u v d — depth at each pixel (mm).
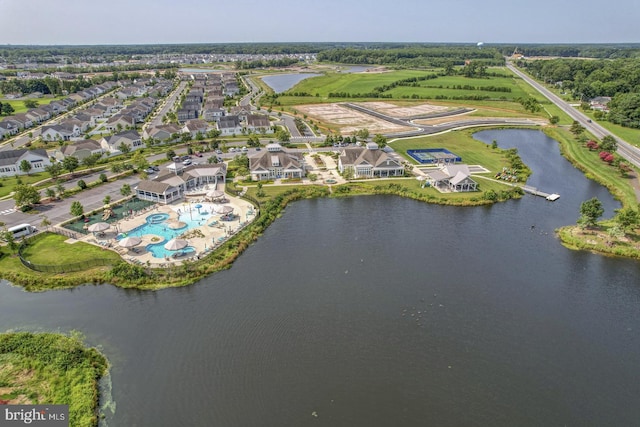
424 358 54094
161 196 101438
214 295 67000
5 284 69500
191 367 52156
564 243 84750
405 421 45031
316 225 92875
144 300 65812
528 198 109375
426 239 86375
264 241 85438
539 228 91688
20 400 46406
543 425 44781
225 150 149500
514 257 79375
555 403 47562
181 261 75188
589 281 71812
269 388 49094
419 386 49750
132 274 70312
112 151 148250
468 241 85500
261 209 98500
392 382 50281
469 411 46406
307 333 58375
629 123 186500
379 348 55750
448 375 51406
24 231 83250
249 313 62531
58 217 92500
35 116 196250
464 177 110750
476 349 55906
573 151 150500
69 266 72375
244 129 178625
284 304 64750
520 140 171625
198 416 45469
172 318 61406
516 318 62219
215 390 48750
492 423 44969
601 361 54031
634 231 87875
